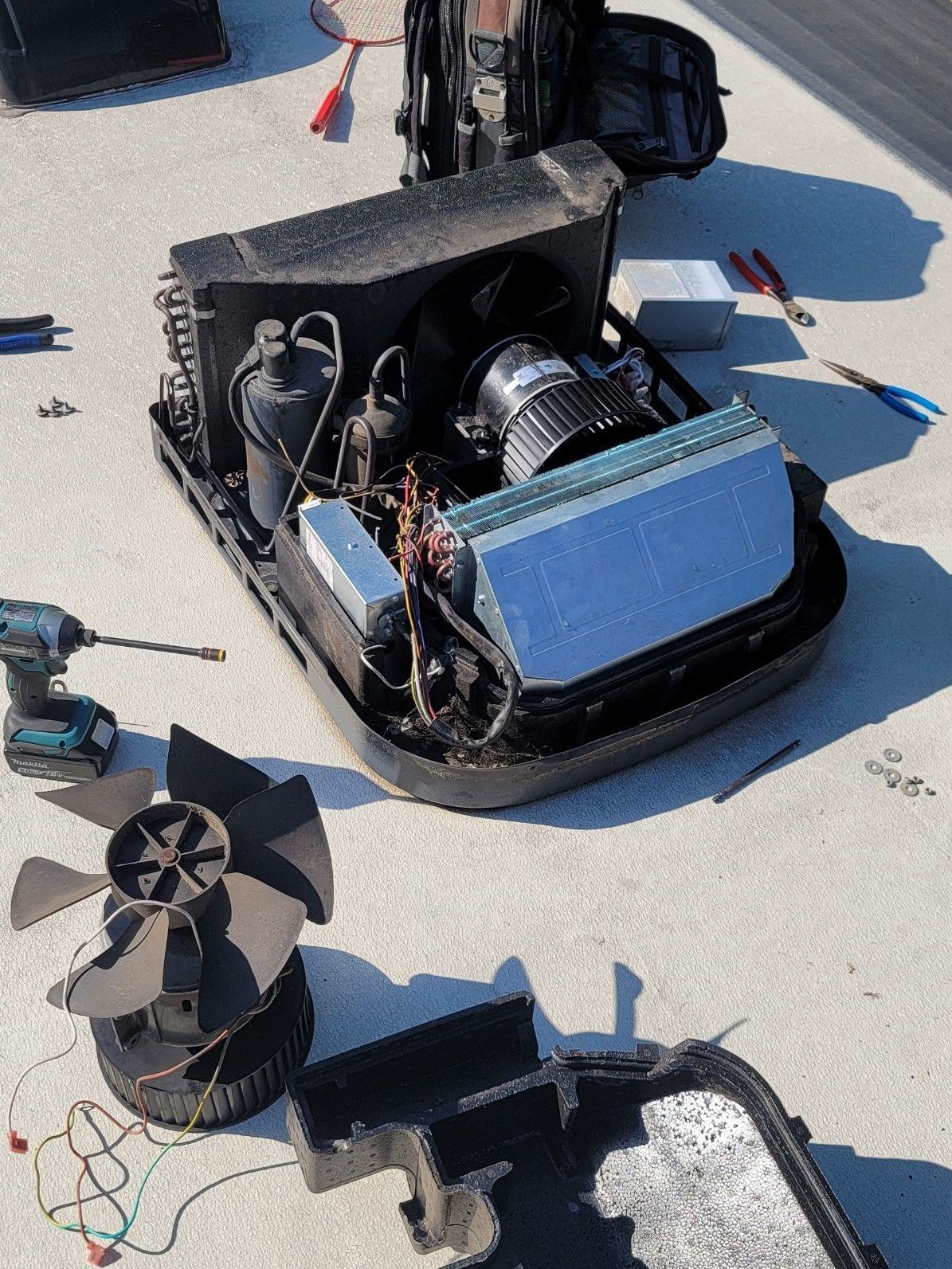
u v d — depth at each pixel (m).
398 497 1.47
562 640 1.32
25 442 1.72
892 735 1.50
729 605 1.40
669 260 1.99
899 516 1.75
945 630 1.62
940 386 1.94
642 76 2.06
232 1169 1.12
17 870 1.30
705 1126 1.09
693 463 1.42
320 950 1.27
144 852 1.03
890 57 2.61
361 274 1.41
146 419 1.76
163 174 2.15
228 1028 1.06
